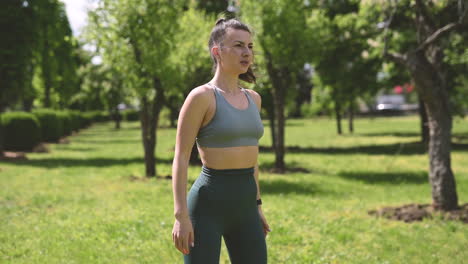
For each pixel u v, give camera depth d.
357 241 5.50
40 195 8.78
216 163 2.37
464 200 8.20
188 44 10.86
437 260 4.77
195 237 2.33
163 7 10.44
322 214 7.09
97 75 37.31
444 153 6.89
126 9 9.88
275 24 11.51
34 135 19.56
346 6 17.08
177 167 2.27
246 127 2.40
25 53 16.56
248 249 2.46
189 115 2.28
